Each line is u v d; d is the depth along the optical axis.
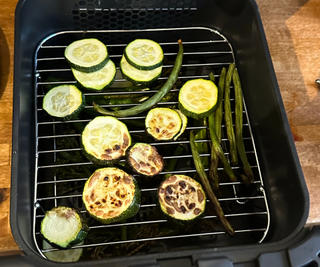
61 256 0.28
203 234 0.28
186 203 0.28
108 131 0.29
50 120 0.32
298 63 0.32
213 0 0.32
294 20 0.34
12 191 0.23
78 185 0.31
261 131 0.31
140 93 0.33
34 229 0.26
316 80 0.31
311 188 0.28
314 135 0.30
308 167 0.29
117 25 0.34
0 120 0.28
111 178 0.27
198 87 0.32
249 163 0.32
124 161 0.30
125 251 0.28
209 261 0.22
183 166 0.33
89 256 0.28
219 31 0.35
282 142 0.28
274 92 0.28
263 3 0.35
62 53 0.34
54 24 0.32
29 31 0.30
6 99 0.29
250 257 0.22
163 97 0.32
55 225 0.26
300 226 0.24
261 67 0.30
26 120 0.28
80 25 0.33
